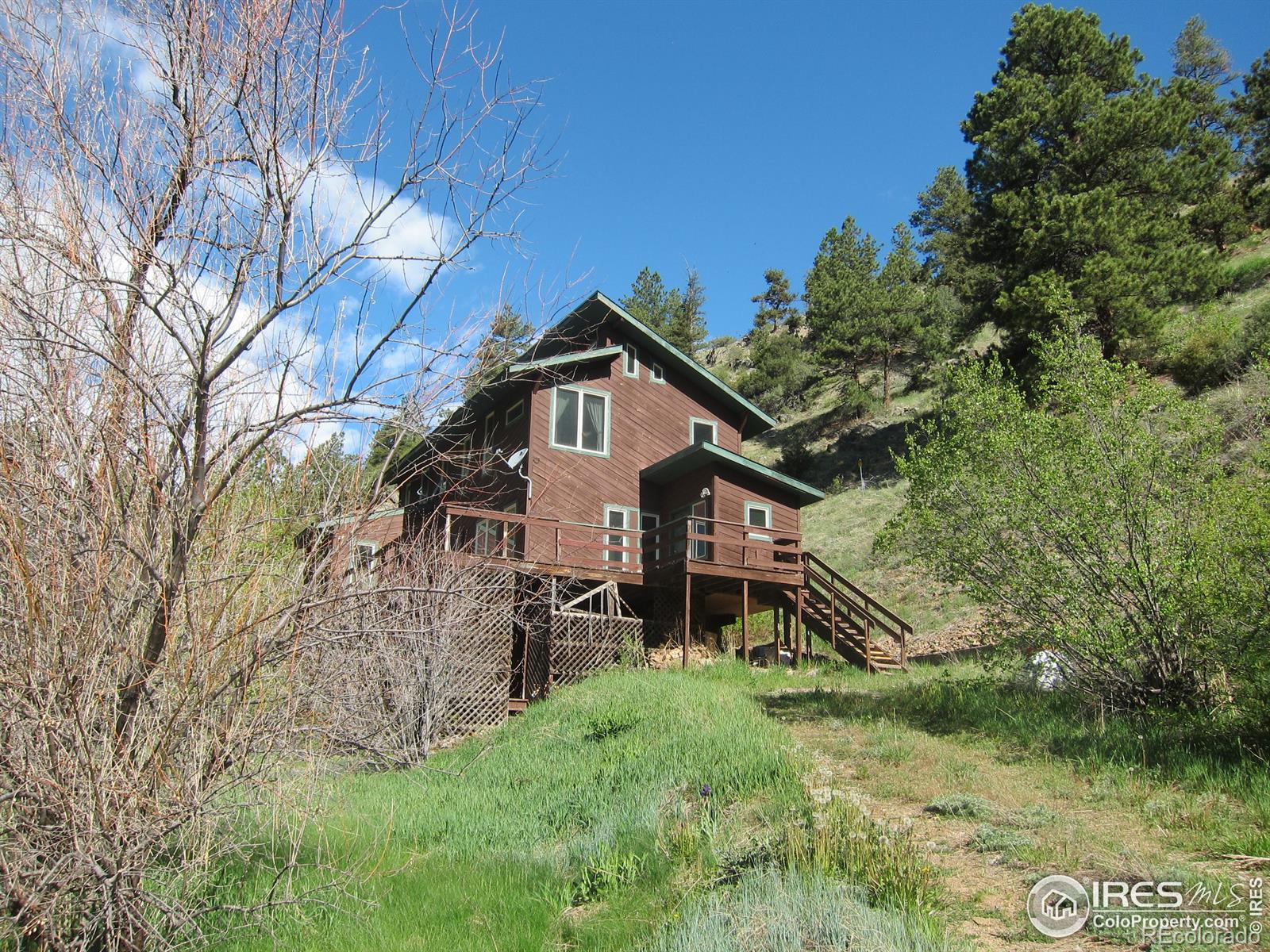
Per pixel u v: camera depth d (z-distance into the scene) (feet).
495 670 51.85
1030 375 101.96
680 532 75.36
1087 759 30.42
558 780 34.53
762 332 236.43
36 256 18.26
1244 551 31.17
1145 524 35.19
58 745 17.43
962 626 74.43
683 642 60.85
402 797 34.09
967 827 25.34
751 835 25.34
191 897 20.47
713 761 31.96
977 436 40.83
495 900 23.41
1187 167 117.91
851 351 173.99
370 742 27.53
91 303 18.57
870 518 114.93
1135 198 113.39
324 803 23.31
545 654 56.29
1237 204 142.61
